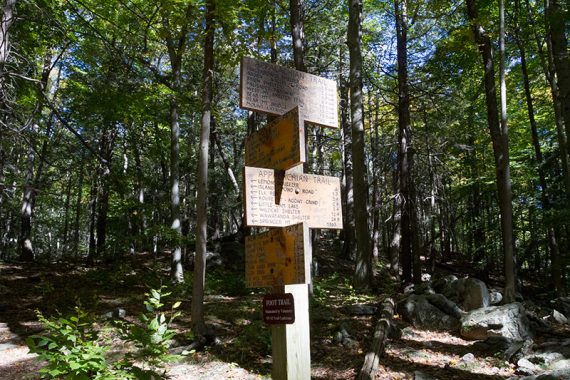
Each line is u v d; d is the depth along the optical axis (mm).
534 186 18250
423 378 5652
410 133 14852
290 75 3854
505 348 6637
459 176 24188
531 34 15609
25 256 18797
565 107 9016
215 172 22578
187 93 11016
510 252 9836
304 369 3342
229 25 8656
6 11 8289
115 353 7086
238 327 8930
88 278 14461
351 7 13102
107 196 18484
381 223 29891
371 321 8867
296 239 3002
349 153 21812
